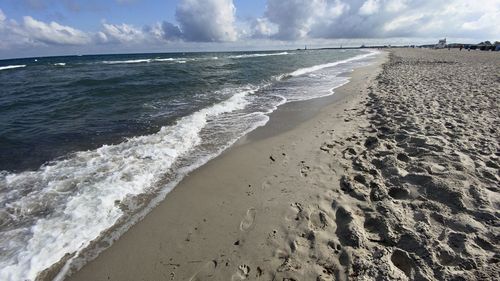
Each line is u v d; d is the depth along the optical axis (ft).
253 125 27.04
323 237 10.69
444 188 12.34
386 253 9.36
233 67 96.12
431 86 38.34
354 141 19.86
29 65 141.28
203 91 46.16
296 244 10.55
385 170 14.93
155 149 21.26
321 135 22.39
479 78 44.93
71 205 14.08
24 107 35.63
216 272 9.77
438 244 9.39
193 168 18.17
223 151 20.86
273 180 15.75
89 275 10.11
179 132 25.11
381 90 38.27
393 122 22.50
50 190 15.53
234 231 11.84
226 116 30.53
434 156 15.53
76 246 11.46
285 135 23.67
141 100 39.11
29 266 10.41
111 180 16.61
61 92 47.01
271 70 82.94
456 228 10.12
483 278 8.00
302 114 30.45
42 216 13.32
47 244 11.50
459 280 8.02
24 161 19.36
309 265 9.53
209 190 15.35
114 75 73.87
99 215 13.37
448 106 26.37
